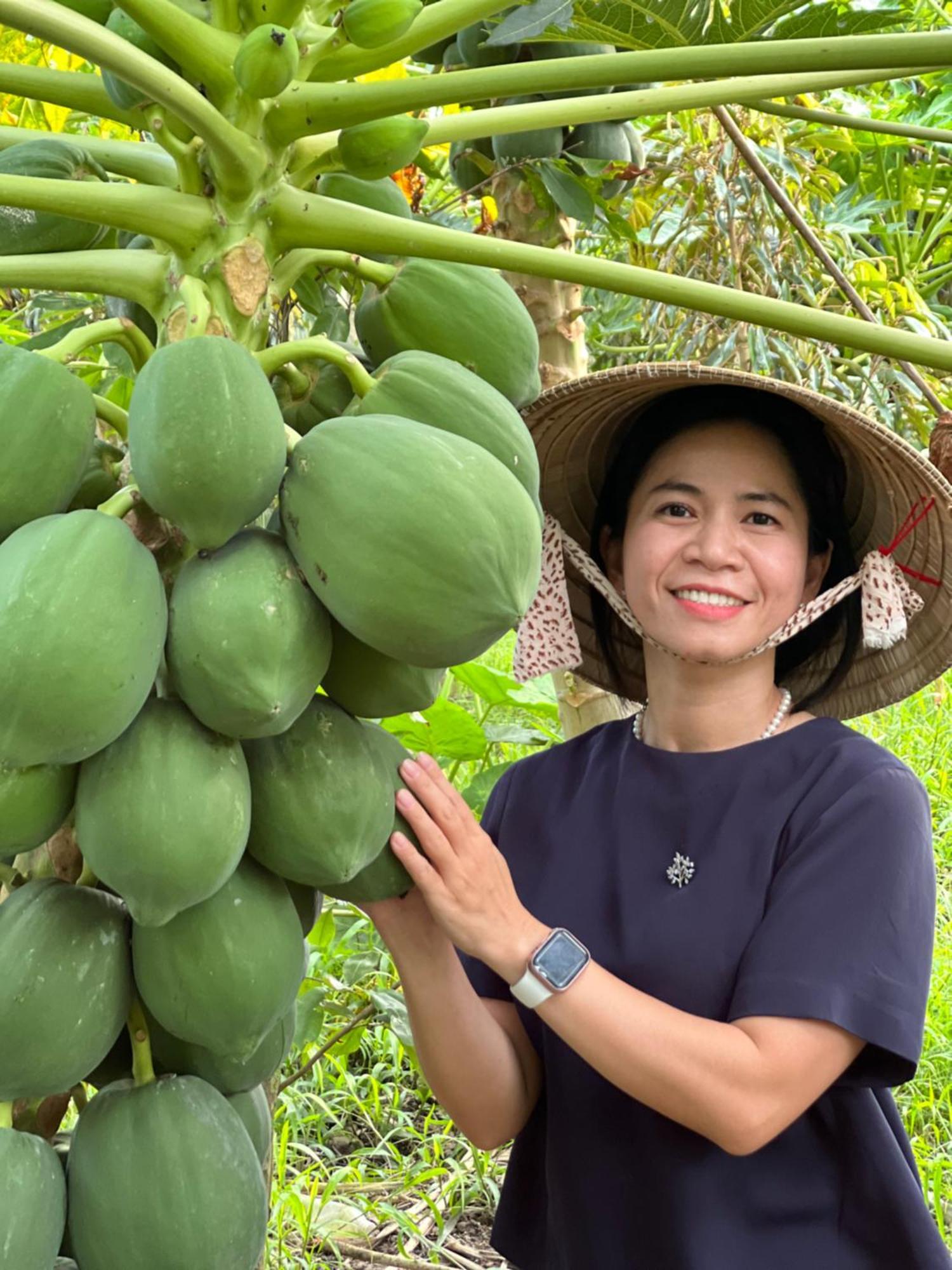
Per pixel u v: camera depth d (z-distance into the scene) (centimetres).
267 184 136
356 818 127
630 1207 205
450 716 366
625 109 166
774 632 216
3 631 108
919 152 732
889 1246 199
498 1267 332
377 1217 351
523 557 123
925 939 194
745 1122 185
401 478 118
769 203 494
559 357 278
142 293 138
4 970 120
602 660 257
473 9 146
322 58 142
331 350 136
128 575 115
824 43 137
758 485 213
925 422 543
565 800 229
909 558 231
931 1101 375
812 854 197
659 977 203
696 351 508
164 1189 122
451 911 172
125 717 113
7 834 116
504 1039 222
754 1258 196
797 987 186
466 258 142
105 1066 138
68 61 321
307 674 121
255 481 118
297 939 130
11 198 129
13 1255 116
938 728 598
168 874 115
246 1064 138
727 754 213
